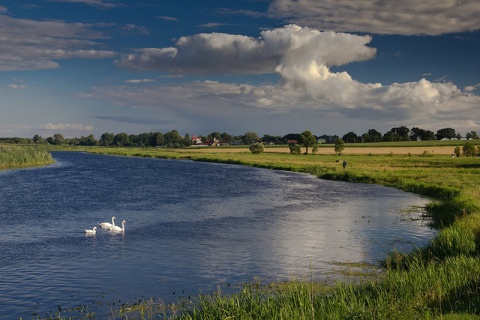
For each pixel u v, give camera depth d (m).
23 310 17.64
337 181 71.88
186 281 21.02
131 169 96.62
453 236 22.56
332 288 18.75
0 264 23.83
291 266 23.17
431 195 53.75
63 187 59.84
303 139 164.62
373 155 153.25
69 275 22.03
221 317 13.73
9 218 37.09
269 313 13.55
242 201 48.31
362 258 24.56
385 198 51.09
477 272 16.48
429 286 15.64
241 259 24.70
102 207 43.47
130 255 25.73
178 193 55.09
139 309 17.45
